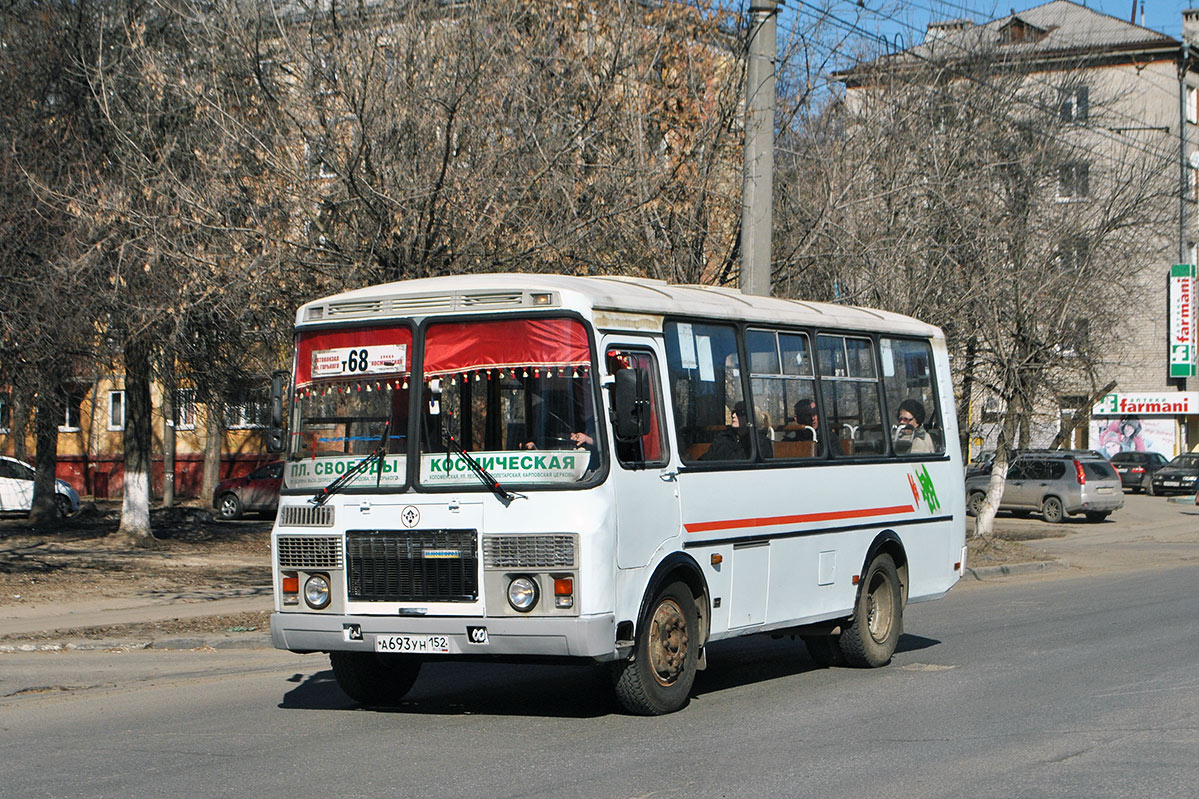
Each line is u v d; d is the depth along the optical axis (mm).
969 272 22109
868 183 18922
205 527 29500
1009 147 23922
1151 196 24703
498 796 6883
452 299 9008
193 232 15516
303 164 14984
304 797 6918
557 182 15672
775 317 10812
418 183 14750
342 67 14898
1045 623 14961
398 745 8297
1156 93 50406
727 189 17594
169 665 12258
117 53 19031
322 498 9062
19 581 18109
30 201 16094
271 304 15977
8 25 19562
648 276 17234
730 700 9953
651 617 9055
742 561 10008
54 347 16188
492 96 15641
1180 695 9828
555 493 8523
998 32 27891
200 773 7531
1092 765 7484
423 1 15734
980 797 6777
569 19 17188
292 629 9102
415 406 8938
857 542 11508
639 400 8680
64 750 8312
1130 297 30609
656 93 17312
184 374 22922
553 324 8781
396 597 8812
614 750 8047
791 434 10836
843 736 8438
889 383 12398
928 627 14875
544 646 8406
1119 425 56344
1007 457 26047
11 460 34062
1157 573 22453
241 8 15500
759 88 15266
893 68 22016
